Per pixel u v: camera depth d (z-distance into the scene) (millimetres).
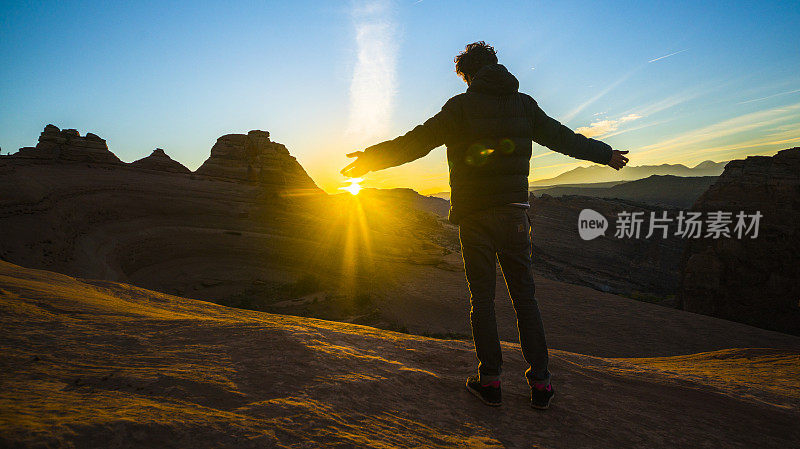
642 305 49344
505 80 2020
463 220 2002
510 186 1954
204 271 60750
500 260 2062
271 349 1879
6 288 2691
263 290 55688
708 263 66312
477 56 2189
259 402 1299
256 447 1012
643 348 36656
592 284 88125
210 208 73750
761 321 61688
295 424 1195
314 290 54469
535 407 1964
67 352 1539
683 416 2250
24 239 43281
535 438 1648
